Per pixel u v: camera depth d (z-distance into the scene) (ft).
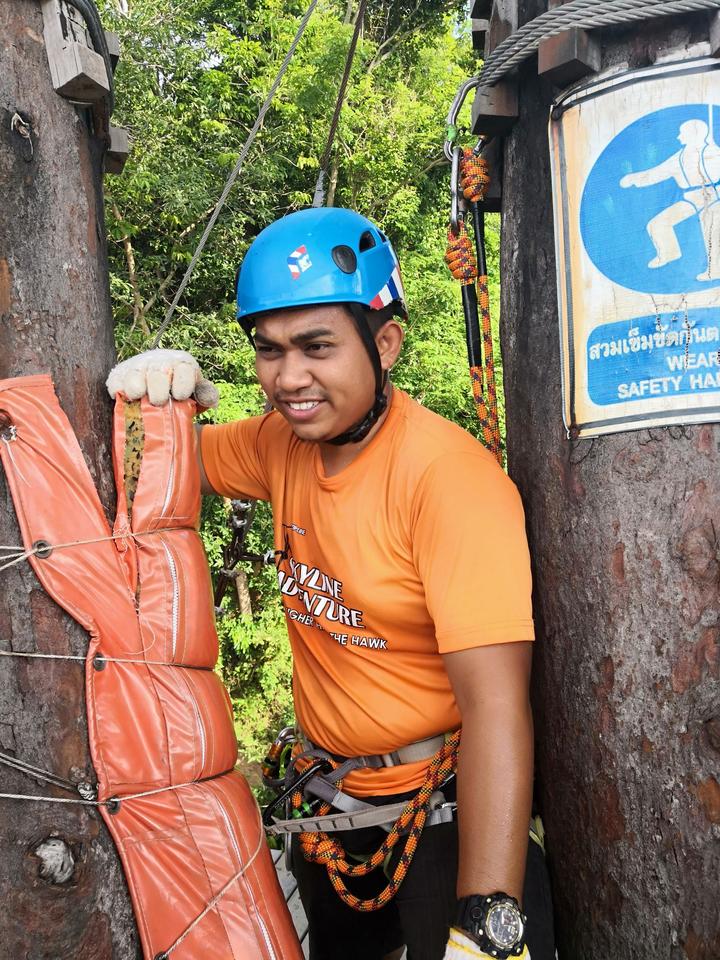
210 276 35.91
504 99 5.28
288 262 4.87
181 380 5.09
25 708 4.44
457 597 4.71
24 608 4.49
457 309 42.16
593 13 4.46
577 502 4.82
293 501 5.73
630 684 4.61
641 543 4.55
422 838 5.50
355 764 5.68
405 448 5.13
